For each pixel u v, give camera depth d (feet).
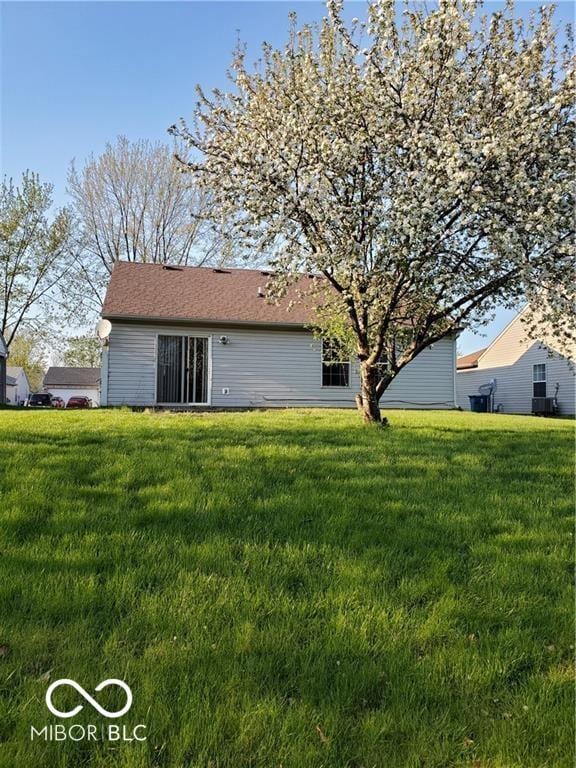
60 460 14.83
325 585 7.57
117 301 43.27
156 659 5.56
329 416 32.30
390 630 6.37
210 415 31.91
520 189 20.22
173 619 6.38
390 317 26.20
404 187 21.38
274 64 25.39
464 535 9.95
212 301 45.96
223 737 4.55
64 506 10.62
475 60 22.49
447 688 5.33
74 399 112.88
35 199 73.10
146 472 13.70
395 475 14.79
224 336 44.80
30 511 10.26
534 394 68.03
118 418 27.58
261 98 24.71
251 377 45.32
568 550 9.29
